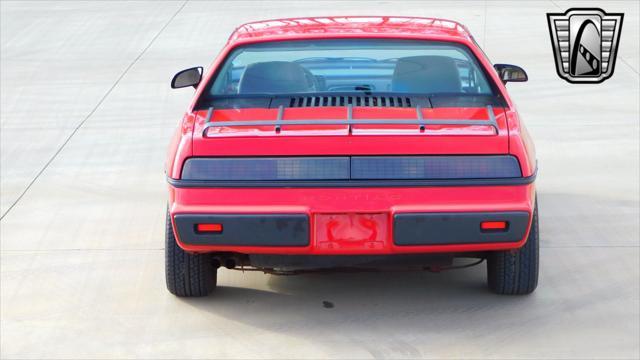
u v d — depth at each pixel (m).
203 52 13.36
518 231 4.86
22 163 8.78
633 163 8.50
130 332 5.23
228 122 4.98
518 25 14.75
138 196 7.79
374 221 4.87
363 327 5.23
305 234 4.84
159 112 10.47
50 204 7.63
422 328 5.20
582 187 7.85
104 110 10.60
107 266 6.29
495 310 5.44
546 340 5.04
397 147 4.82
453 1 16.83
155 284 5.95
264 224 4.83
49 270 6.23
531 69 12.20
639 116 10.08
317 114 5.14
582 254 6.36
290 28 6.04
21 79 12.12
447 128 4.92
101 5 17.33
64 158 8.91
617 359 4.80
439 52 5.69
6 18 16.34
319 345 5.01
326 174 4.83
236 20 15.47
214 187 4.86
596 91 11.12
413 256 5.13
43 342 5.14
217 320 5.37
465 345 4.98
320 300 5.65
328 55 5.73
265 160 4.85
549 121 9.95
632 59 12.63
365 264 5.22
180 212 4.86
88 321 5.40
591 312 5.41
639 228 6.86
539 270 6.08
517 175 4.84
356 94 5.50
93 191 7.95
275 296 5.73
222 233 4.87
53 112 10.55
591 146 9.05
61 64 12.92
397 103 5.34
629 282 5.87
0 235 6.92
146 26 15.27
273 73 5.58
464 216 4.80
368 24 6.12
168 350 4.99
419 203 4.82
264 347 5.00
